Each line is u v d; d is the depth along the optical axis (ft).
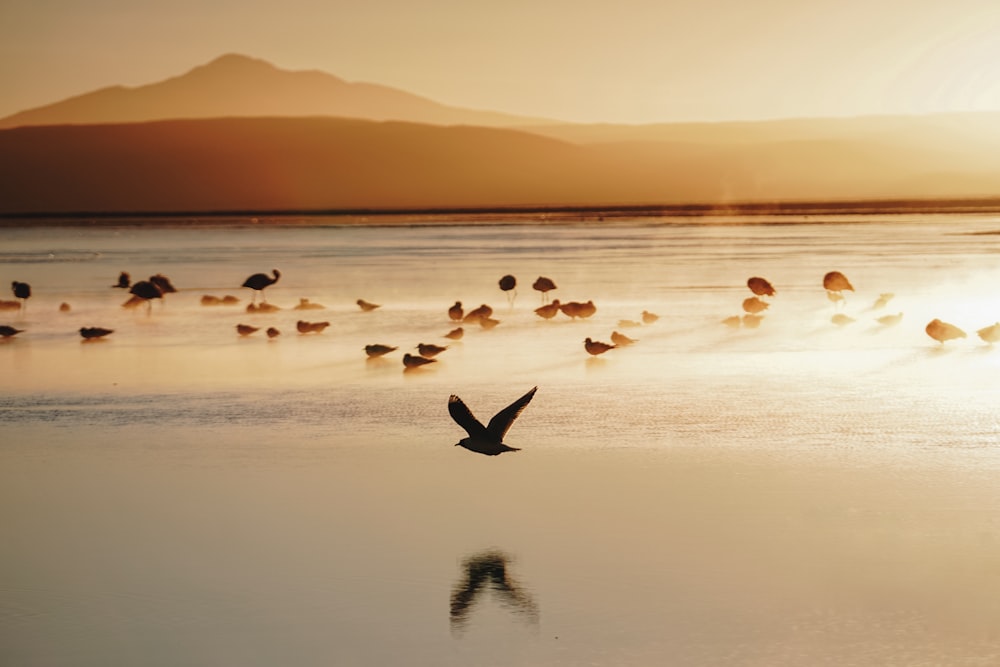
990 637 45.88
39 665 44.75
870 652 44.68
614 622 47.70
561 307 142.31
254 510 62.80
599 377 100.63
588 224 517.55
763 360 109.09
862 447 74.02
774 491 64.54
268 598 50.80
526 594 50.75
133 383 101.65
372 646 46.06
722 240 336.49
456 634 46.91
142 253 314.55
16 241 406.21
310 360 114.01
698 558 54.34
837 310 149.59
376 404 90.27
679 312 150.00
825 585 51.11
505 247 312.50
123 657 45.37
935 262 228.22
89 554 56.54
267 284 163.94
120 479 69.51
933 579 51.62
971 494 63.62
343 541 57.67
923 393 91.25
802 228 420.77
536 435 78.48
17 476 70.49
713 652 44.83
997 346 116.67
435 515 61.36
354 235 417.08
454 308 141.69
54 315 161.48
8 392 97.91
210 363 112.98
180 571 54.08
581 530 58.49
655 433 78.38
